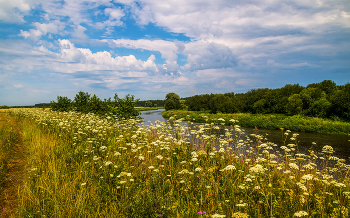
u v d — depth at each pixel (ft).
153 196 13.58
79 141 32.89
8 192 17.17
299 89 224.74
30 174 19.79
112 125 45.09
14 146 32.94
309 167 18.95
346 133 92.63
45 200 15.14
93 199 15.42
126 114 58.08
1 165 22.41
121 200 14.88
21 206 14.08
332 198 15.28
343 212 12.53
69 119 51.08
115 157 23.32
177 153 25.49
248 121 127.75
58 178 18.35
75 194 15.92
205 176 18.69
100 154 24.72
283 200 14.48
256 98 234.38
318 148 63.36
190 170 20.16
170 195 15.62
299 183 14.51
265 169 17.49
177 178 18.66
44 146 28.48
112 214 13.14
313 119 136.36
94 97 78.69
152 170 20.35
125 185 16.96
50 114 66.03
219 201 14.79
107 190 16.80
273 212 12.82
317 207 13.82
